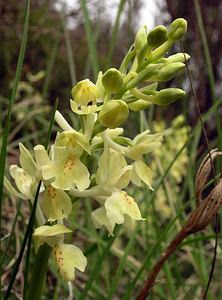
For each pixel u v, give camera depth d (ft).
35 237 0.42
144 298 0.50
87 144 0.44
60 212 0.43
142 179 0.46
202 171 0.50
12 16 1.89
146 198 0.83
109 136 0.46
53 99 2.21
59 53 2.18
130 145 0.46
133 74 0.44
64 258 0.43
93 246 0.67
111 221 0.44
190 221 0.48
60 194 0.43
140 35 0.45
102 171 0.44
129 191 1.07
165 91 0.44
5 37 1.96
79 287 0.88
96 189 0.45
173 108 1.64
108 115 0.42
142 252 1.16
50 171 0.43
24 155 0.44
